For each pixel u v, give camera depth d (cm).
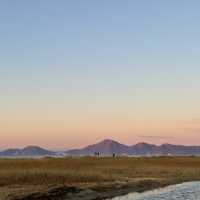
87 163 9494
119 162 10100
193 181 6675
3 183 5116
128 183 5781
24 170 6488
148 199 4647
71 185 4944
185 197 4838
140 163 10100
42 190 4462
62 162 9350
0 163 8400
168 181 6456
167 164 10031
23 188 4619
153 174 7531
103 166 8912
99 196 4634
